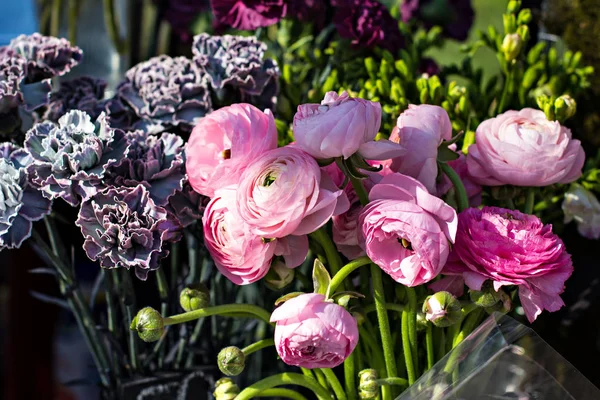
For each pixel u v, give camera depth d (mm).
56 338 1202
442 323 660
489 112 851
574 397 648
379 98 802
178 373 792
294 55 909
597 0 889
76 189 687
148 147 722
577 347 868
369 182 692
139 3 1005
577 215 791
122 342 803
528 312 663
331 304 638
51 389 1193
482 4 1248
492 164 705
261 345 692
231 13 831
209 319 805
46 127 714
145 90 776
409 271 650
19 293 1125
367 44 843
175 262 803
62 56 788
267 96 786
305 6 850
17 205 686
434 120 681
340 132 644
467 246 665
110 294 783
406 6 982
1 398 1240
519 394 644
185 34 1010
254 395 689
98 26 994
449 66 917
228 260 679
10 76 736
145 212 685
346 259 768
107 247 679
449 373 663
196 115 769
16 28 1021
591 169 818
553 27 924
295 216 648
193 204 723
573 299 896
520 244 660
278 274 700
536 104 825
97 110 781
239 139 667
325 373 699
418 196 652
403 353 720
